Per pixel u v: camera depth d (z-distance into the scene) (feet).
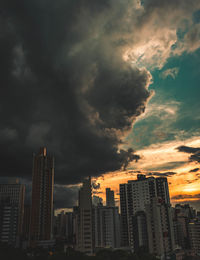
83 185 507.71
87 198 495.00
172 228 556.51
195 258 549.95
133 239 566.36
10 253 445.78
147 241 541.75
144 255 440.45
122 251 419.33
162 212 542.98
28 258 460.14
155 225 529.86
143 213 586.86
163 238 521.24
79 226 480.23
